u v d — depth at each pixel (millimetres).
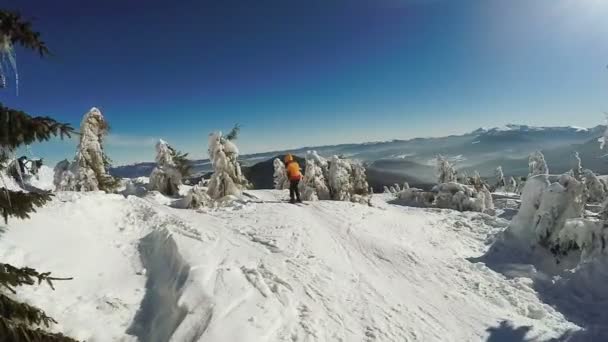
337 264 9281
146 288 7074
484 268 10344
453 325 7125
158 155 18891
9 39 3703
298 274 8133
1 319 4109
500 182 41312
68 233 8133
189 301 6203
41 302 5832
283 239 10266
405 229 14414
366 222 14211
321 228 12250
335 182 19516
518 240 12023
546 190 11469
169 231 8672
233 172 18141
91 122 16469
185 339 5609
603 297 8297
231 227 11273
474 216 17422
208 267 7250
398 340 6410
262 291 6969
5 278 4273
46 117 3961
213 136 17938
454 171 29047
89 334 5699
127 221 9984
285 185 27438
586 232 9883
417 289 8656
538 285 9477
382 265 9938
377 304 7555
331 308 7082
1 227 7172
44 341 4359
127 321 6234
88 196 10344
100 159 16625
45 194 4945
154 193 17031
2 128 3766
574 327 7355
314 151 21125
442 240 13672
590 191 21156
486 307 8023
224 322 5848
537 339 6727
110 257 7992
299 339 5984
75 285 6641
